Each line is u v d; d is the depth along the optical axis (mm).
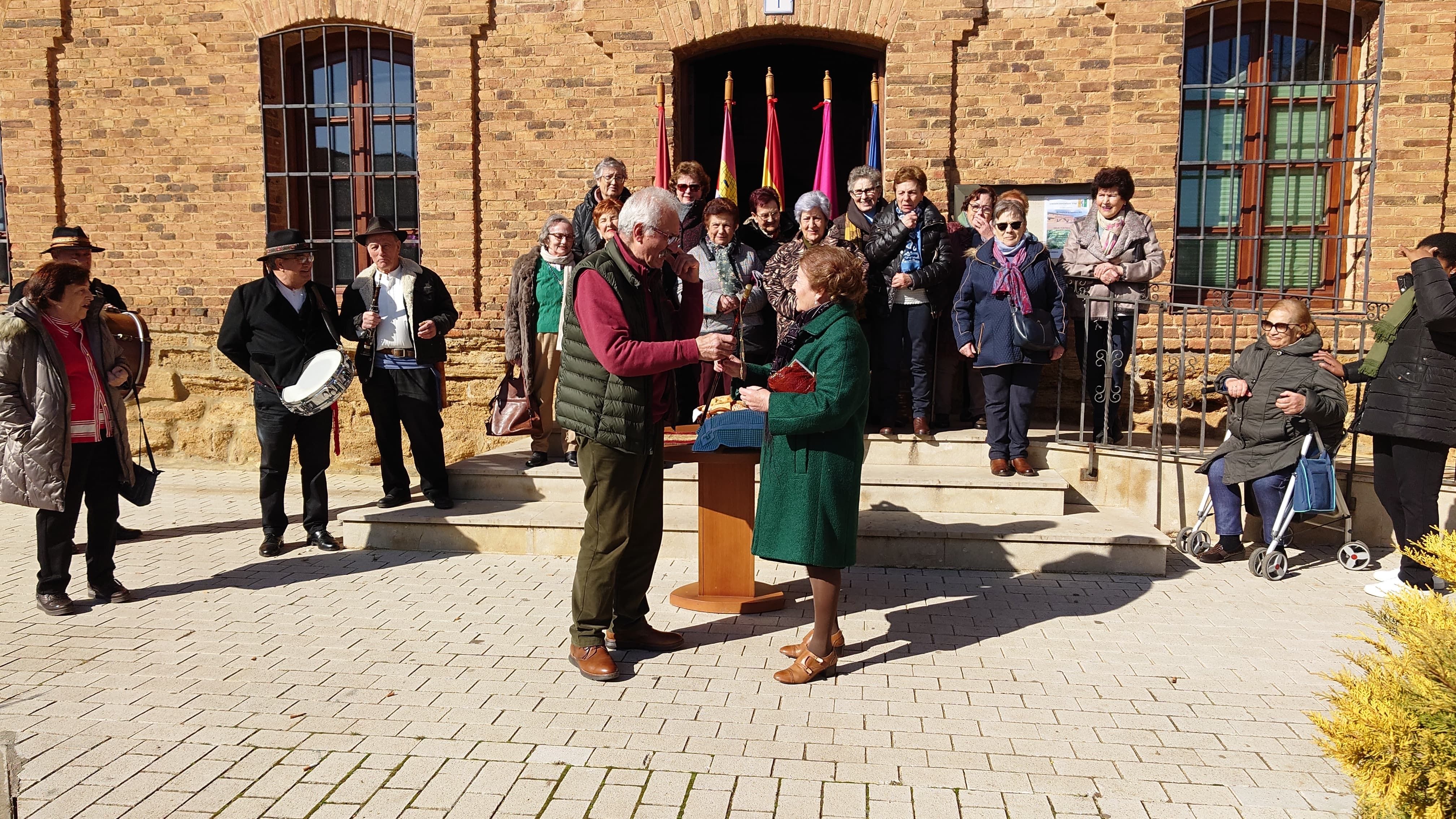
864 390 3879
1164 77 7383
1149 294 6980
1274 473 5504
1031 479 6109
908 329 6539
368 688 3855
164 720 3549
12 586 5328
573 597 4082
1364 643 4402
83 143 8359
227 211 8281
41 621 4668
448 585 5258
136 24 8227
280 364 5754
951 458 6594
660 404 4195
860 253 6477
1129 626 4641
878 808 2961
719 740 3410
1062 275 6328
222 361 8305
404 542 5996
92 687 3852
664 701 3758
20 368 4605
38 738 3396
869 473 6277
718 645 4402
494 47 7945
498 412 6320
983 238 6758
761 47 8180
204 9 8156
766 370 4512
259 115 8188
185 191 8305
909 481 6094
